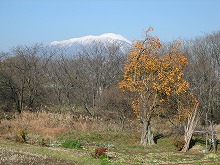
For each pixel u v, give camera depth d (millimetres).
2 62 57156
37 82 57719
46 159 22891
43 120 42812
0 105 55625
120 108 48281
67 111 55750
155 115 41281
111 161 23828
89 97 62062
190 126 34812
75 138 37375
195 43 60062
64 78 62688
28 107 55281
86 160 22953
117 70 64562
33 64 57719
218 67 52156
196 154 31219
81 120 47219
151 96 37344
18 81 56406
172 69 36875
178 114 37531
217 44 57594
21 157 23125
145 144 36406
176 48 37938
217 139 38031
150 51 37344
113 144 36250
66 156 24219
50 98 61188
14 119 44000
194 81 39656
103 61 65750
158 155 29203
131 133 41281
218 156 28953
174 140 37812
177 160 26750
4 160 21844
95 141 37312
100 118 50750
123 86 38500
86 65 65500
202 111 36375
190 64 43469
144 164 24344
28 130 39094
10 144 29797
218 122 43031
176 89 36719
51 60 64875
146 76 37281
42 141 31578
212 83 38000
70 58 71250
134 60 37312
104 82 63844
